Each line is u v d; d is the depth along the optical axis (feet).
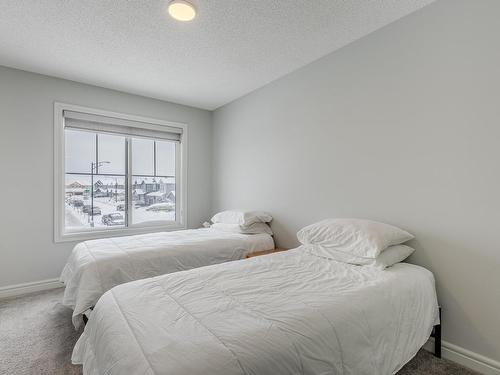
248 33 6.79
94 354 3.66
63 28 6.56
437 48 5.62
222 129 12.62
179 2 5.49
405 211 6.15
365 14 6.07
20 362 5.29
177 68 8.75
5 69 8.54
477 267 5.10
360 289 4.26
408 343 4.35
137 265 6.69
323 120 7.99
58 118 9.40
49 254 9.30
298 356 2.98
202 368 2.53
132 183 11.43
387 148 6.47
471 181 5.18
